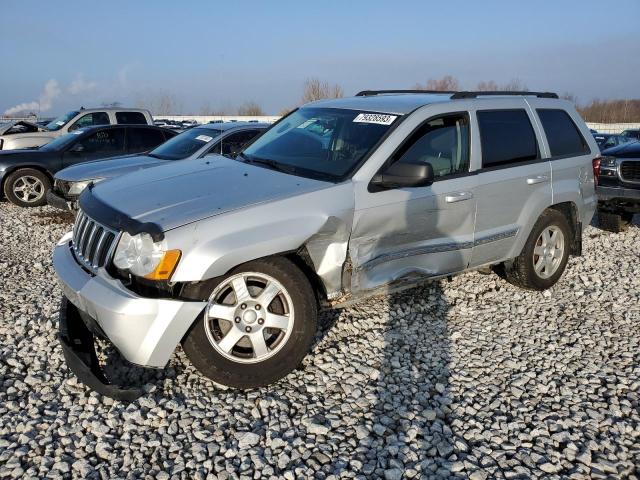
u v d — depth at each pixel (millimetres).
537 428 3221
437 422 3230
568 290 5535
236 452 2906
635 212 7867
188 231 3150
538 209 5039
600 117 77000
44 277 5645
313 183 3742
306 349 3568
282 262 3475
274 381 3504
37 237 7629
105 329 3137
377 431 3119
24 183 10156
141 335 3082
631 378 3838
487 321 4707
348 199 3693
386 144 4012
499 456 2973
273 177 3891
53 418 3150
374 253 3926
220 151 8148
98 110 14359
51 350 3924
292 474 2746
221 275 3254
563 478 2818
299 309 3518
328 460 2877
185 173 4102
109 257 3244
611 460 2977
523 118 5074
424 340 4289
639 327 4707
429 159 4246
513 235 4895
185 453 2887
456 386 3648
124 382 3502
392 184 3830
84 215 3730
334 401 3404
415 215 4066
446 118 4430
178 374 3625
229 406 3303
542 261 5309
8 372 3656
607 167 8031
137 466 2793
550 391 3645
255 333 3422
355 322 4488
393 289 4160
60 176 8078
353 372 3748
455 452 3000
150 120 15047
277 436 3053
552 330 4590
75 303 3406
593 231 8344
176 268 3111
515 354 4141
